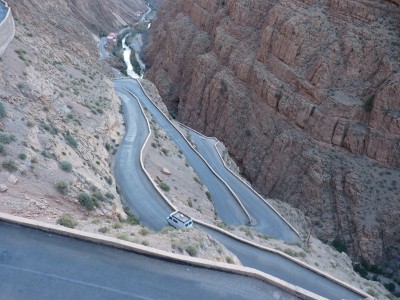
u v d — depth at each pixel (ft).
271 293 53.72
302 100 186.91
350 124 174.91
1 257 51.60
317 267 105.91
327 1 195.52
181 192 124.98
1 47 104.68
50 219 61.36
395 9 180.34
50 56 138.51
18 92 92.53
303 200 175.32
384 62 173.06
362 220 158.92
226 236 99.60
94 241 55.83
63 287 49.26
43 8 213.87
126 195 104.06
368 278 145.07
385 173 166.30
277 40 202.49
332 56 182.29
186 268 54.85
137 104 166.61
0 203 60.54
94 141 109.60
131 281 51.70
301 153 182.60
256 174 197.67
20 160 71.26
